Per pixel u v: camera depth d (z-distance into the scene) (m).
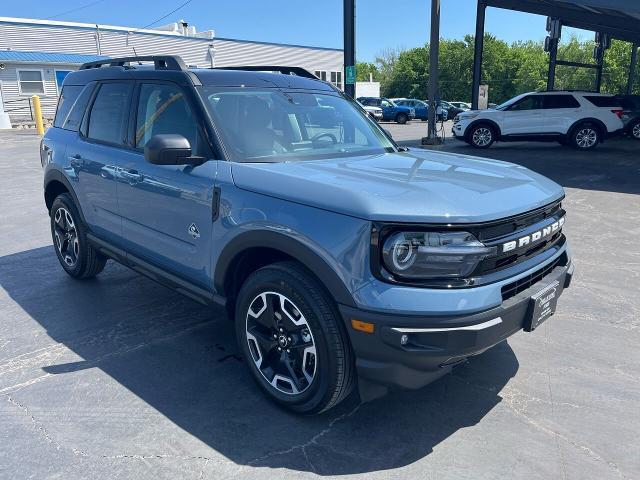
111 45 31.12
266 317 2.96
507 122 16.39
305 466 2.57
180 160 3.14
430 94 17.98
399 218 2.38
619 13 15.32
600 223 7.17
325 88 4.24
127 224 3.96
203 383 3.31
